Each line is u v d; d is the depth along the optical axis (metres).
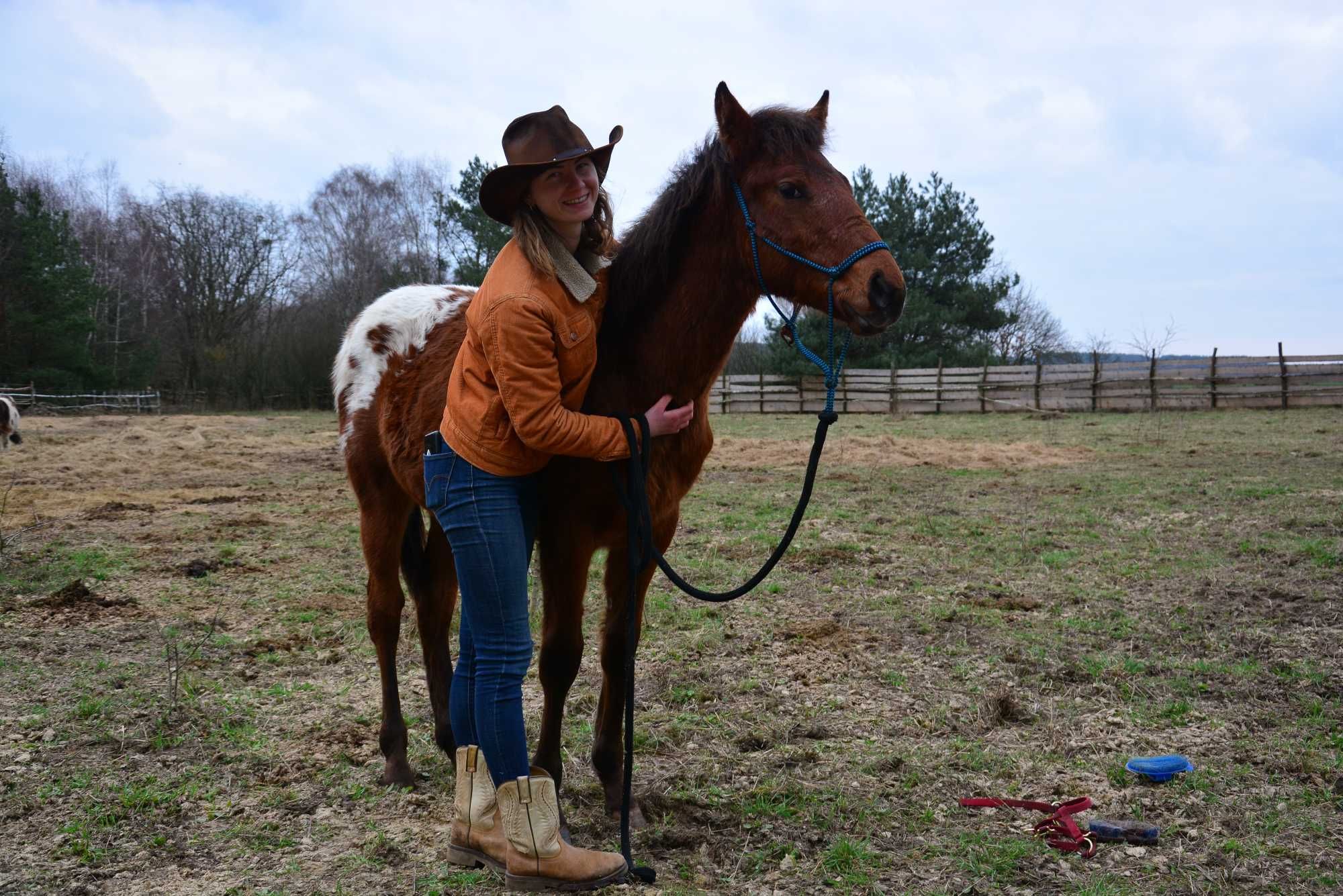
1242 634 4.45
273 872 2.49
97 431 19.81
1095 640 4.45
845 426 19.59
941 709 3.61
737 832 2.67
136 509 8.71
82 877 2.45
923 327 27.50
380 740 3.13
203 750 3.28
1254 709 3.57
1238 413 19.41
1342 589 5.11
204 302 35.44
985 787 2.96
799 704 3.71
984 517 7.80
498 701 2.29
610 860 2.34
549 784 2.32
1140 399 21.67
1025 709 3.62
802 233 2.36
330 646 4.49
